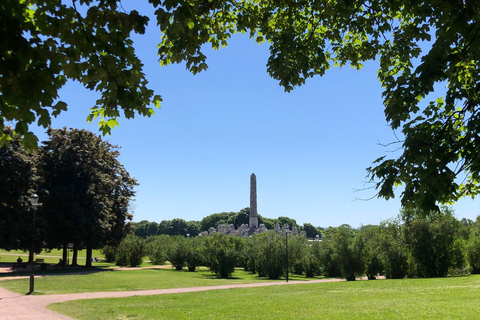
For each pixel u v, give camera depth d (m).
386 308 18.89
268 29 12.40
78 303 23.16
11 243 41.34
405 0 7.68
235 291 32.00
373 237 48.72
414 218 45.94
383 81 11.58
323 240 63.88
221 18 12.14
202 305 22.61
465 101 7.33
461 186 9.81
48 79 5.54
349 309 19.20
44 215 47.25
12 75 5.35
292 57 11.38
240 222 156.38
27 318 17.98
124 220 60.44
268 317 17.64
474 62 7.49
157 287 35.59
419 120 7.16
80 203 50.78
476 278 35.03
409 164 6.61
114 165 62.34
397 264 46.97
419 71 6.55
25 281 35.12
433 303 19.52
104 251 82.12
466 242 51.31
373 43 11.87
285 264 54.88
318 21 11.64
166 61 10.71
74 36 6.18
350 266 47.97
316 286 36.06
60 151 51.69
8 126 40.41
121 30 6.24
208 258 58.22
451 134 7.50
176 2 6.21
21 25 5.38
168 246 73.31
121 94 6.73
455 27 6.58
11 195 40.25
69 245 58.66
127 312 19.84
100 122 8.02
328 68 12.84
